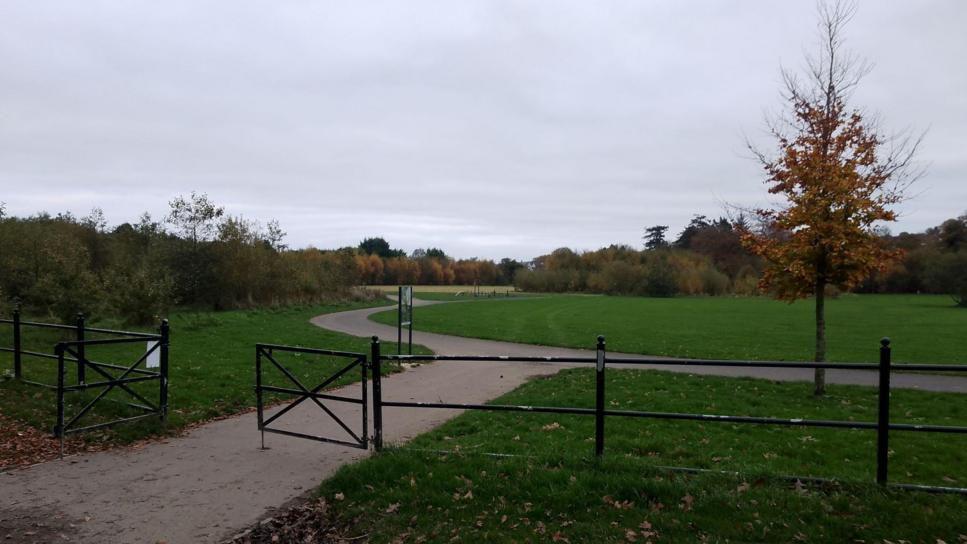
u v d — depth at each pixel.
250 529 5.59
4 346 16.41
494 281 123.38
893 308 53.78
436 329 30.95
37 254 24.38
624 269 89.50
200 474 7.12
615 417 10.14
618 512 5.52
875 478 6.52
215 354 16.94
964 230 82.50
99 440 8.45
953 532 5.05
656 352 21.98
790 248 13.22
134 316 22.73
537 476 6.20
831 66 13.52
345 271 60.09
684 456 7.66
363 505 5.93
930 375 16.59
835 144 13.01
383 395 12.48
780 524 5.22
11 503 6.20
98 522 5.73
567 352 21.81
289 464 7.50
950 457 7.78
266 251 41.47
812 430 9.23
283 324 29.25
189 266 37.22
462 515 5.59
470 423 9.66
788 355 21.00
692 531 5.19
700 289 83.56
